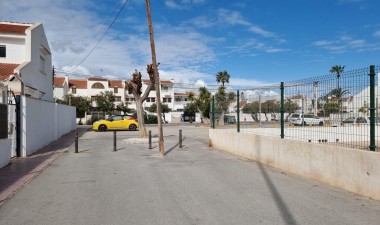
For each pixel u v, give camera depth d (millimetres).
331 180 8117
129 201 6840
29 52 21875
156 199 6992
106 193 7543
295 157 9703
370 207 6273
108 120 32281
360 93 7695
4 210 6281
